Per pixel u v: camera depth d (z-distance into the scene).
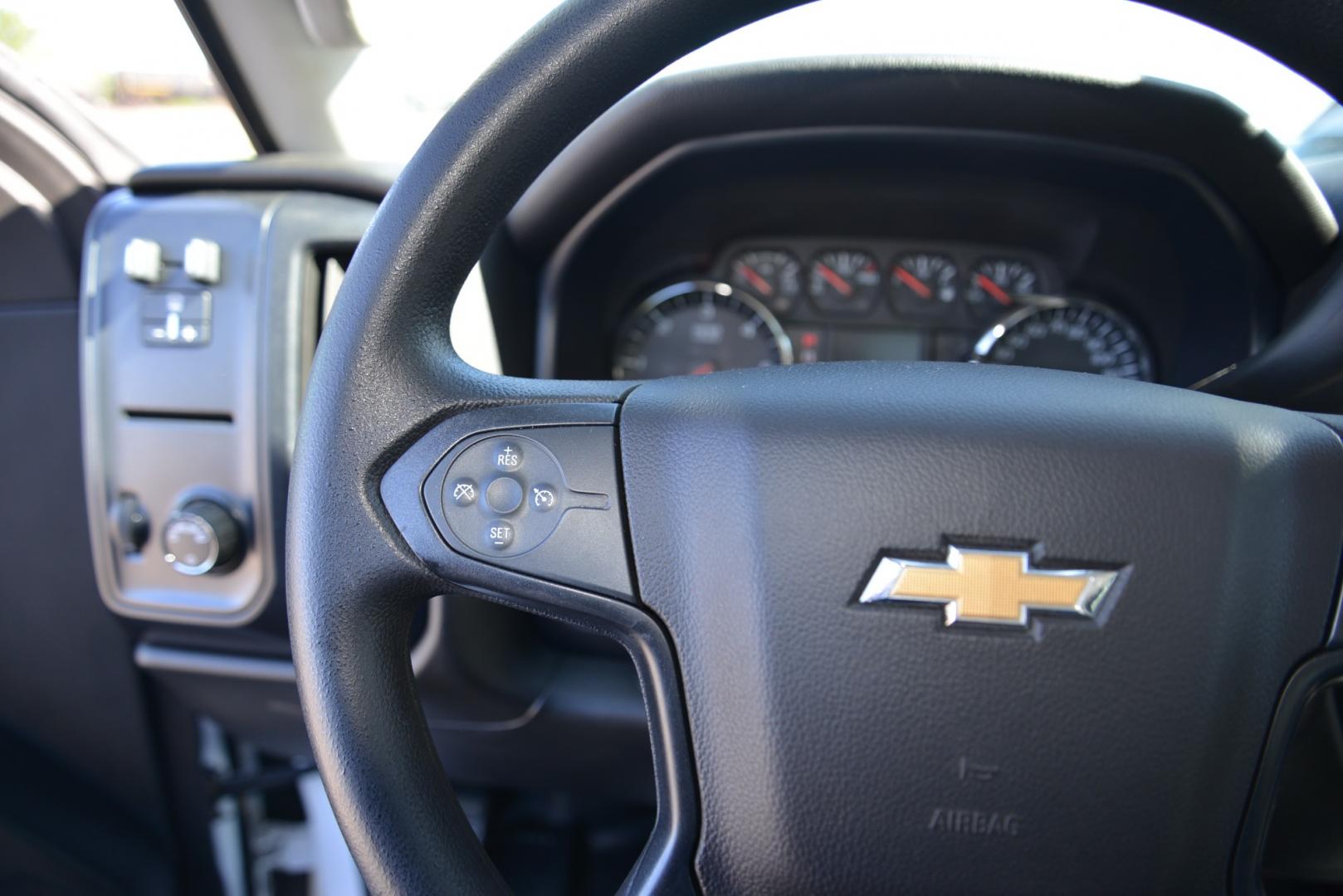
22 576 1.23
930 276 1.32
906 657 0.53
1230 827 0.54
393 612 0.57
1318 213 1.00
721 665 0.54
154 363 1.03
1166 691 0.52
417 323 0.57
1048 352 1.31
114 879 1.31
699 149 1.13
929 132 1.12
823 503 0.54
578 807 1.36
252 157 1.16
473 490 0.56
